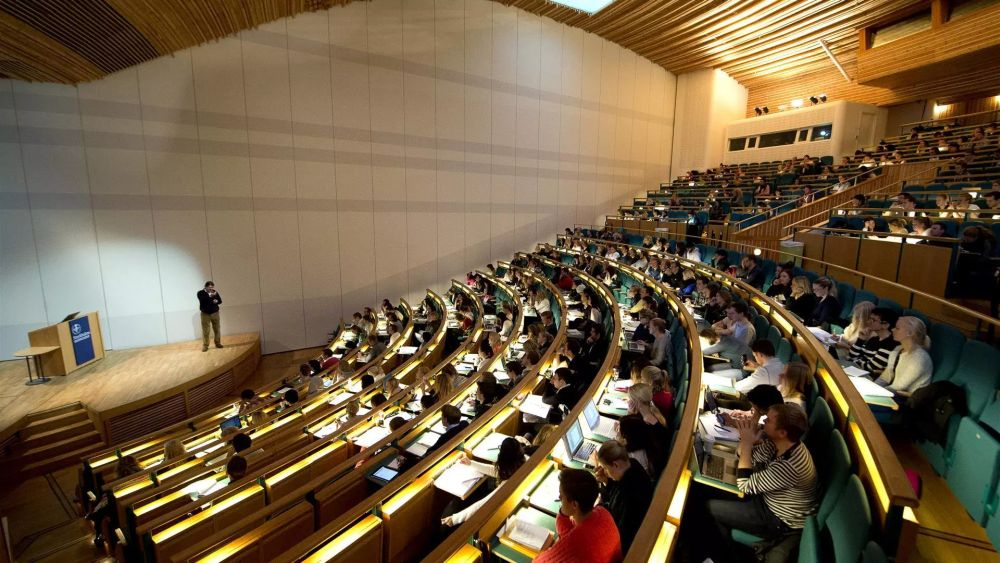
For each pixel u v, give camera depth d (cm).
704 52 1777
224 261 1143
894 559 205
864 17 1427
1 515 621
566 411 462
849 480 236
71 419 756
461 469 380
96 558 517
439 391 571
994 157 1116
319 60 1217
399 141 1355
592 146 1789
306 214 1235
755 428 321
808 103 1911
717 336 577
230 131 1123
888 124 1845
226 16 1001
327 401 693
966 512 309
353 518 292
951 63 1323
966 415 344
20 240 955
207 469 492
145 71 1025
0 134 928
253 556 318
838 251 805
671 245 1283
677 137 2045
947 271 616
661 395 419
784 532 276
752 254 923
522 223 1641
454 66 1430
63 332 885
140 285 1059
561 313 835
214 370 931
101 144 1001
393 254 1378
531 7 1527
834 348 497
